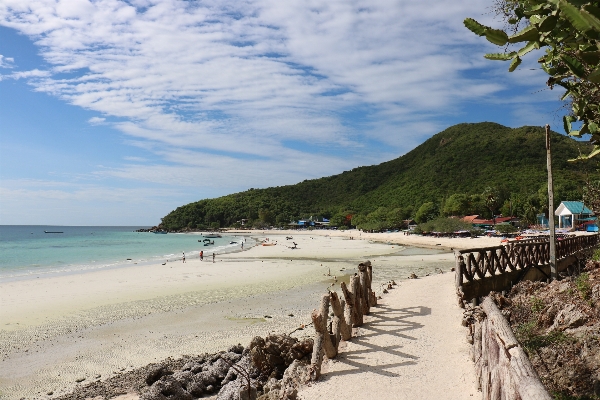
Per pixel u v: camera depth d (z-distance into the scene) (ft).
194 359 39.55
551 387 20.71
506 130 506.07
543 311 31.24
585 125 17.63
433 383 21.58
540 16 13.42
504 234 213.46
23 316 61.46
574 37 12.78
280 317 57.41
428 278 60.34
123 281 95.45
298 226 553.64
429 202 361.10
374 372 23.59
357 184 650.43
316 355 24.45
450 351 26.08
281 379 27.99
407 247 215.51
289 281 92.43
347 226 482.28
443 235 262.67
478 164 428.15
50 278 101.76
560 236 113.50
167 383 30.68
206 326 53.88
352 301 32.27
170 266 129.18
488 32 14.35
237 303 68.39
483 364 17.78
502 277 48.60
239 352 39.65
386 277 90.74
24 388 36.01
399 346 27.61
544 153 401.90
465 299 41.37
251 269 118.01
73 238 389.80
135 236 457.27
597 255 45.88
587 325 25.73
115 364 41.24
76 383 36.91
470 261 43.11
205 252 197.77
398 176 573.74
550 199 51.26
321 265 127.75
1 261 153.69
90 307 67.36
